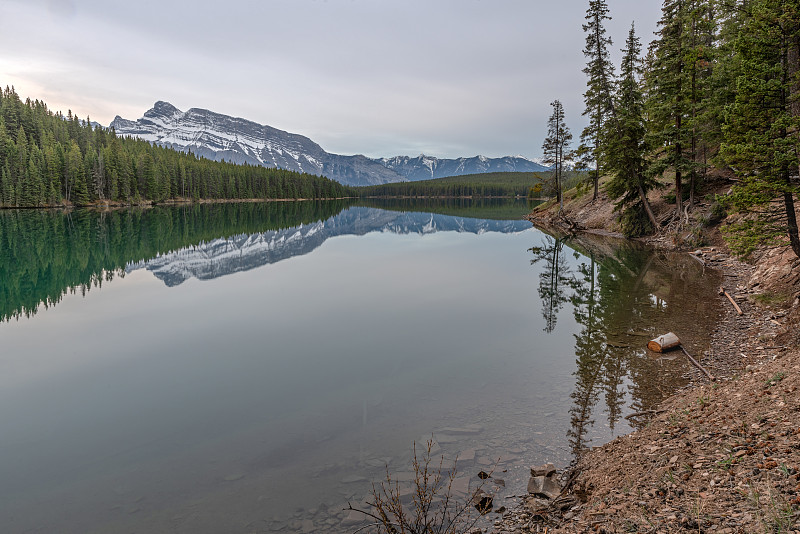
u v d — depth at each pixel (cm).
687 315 1767
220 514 682
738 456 654
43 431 966
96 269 3284
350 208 14775
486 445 873
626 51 3853
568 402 1064
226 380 1243
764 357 1209
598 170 5484
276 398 1119
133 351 1505
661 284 2383
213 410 1058
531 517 652
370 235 6009
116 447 899
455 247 4581
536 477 741
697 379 1156
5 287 2642
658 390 1112
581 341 1535
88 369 1343
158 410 1064
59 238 5128
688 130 3462
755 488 560
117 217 8506
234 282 2769
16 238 4972
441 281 2767
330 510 684
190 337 1656
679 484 630
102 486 768
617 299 2122
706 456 689
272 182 19850
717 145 3516
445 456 834
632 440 842
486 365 1329
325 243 5044
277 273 3089
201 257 3903
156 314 1997
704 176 3825
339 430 948
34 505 719
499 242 4962
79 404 1102
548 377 1225
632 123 3847
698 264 2888
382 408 1052
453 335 1645
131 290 2539
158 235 5709
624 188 4197
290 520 664
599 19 4219
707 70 3409
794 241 1500
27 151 11194
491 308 2062
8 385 1227
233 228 6912
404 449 865
